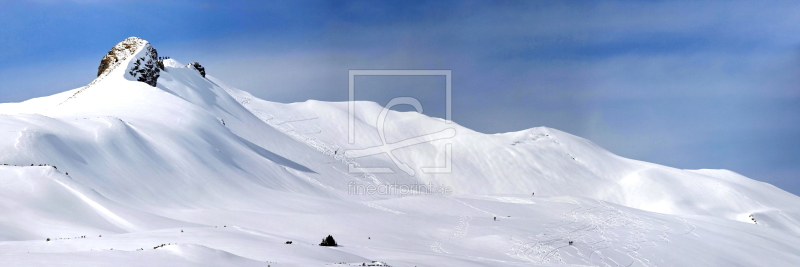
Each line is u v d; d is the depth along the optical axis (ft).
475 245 164.76
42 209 135.54
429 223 190.08
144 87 368.27
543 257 158.10
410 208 236.63
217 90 523.29
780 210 476.95
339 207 221.46
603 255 172.35
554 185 580.30
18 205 133.59
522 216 237.45
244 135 391.04
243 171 258.16
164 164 219.61
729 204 507.71
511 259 151.12
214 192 213.46
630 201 550.36
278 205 210.79
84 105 340.80
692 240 207.62
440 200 255.91
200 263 75.66
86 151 196.44
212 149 266.36
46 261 70.28
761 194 536.42
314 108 650.84
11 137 180.75
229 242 109.70
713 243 207.62
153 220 145.59
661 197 536.42
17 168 152.46
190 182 214.48
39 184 145.89
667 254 184.85
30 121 202.08
